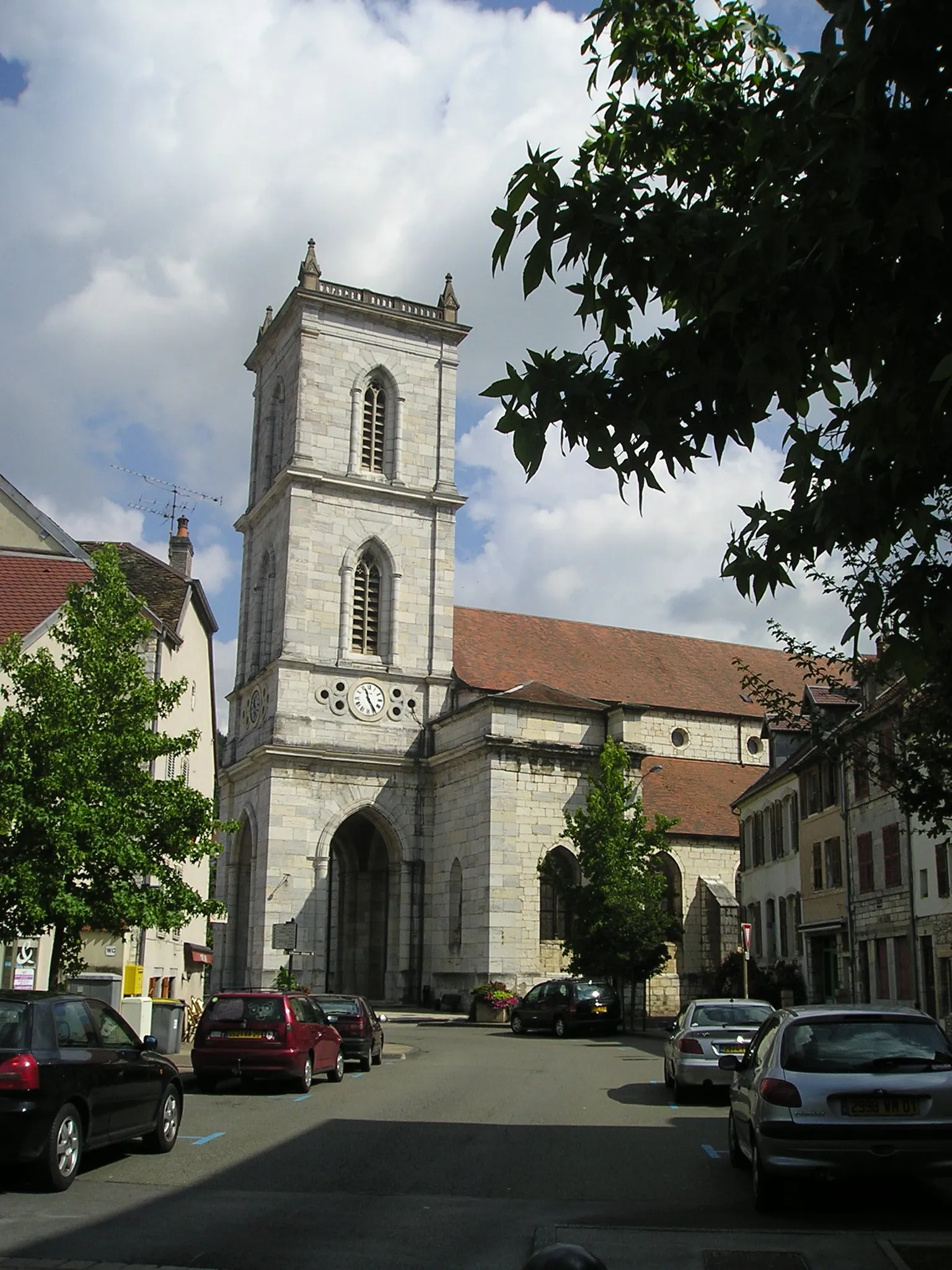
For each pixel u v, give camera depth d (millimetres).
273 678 53469
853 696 14883
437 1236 10031
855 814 34094
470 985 47875
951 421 6941
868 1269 8867
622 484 7527
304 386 56562
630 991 48781
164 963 33781
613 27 9164
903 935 30203
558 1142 15586
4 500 30547
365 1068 26328
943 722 12844
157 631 31344
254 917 51625
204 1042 21172
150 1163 13727
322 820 52281
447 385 59781
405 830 53594
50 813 18797
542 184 7371
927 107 6297
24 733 19344
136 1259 9062
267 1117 17984
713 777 58938
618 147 8492
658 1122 17562
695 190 8336
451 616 57438
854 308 6910
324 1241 9758
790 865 41531
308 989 46156
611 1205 11523
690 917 52406
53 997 12711
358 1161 13938
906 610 7480
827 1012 11570
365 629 56000
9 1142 11453
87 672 20312
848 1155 10539
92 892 19344
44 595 28016
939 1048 11109
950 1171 10500
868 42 6203
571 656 62719
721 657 67812
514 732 49531
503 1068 26938
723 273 6770
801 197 6531
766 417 7367
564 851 49250
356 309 58031
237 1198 11617
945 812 13438
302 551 54875
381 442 58281
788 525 7859
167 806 20125
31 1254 9172
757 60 9469
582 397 7398
